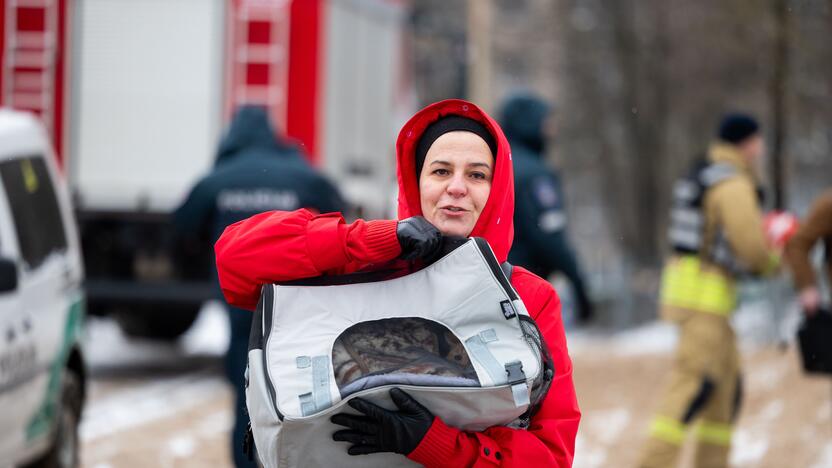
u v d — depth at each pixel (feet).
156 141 55.83
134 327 64.34
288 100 55.26
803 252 32.07
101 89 55.93
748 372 58.03
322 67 55.57
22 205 29.63
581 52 150.61
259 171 31.12
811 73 80.59
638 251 148.97
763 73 92.17
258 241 13.19
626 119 145.48
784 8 74.13
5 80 55.52
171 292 53.11
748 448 39.60
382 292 13.02
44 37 55.57
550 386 13.14
